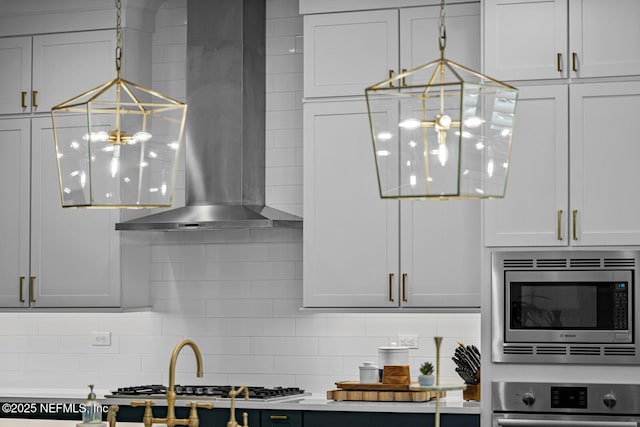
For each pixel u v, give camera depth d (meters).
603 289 5.44
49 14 6.67
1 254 6.70
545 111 5.53
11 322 7.10
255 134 6.51
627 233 5.42
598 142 5.47
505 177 3.24
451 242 5.88
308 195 6.11
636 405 5.38
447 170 3.13
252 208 6.38
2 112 6.75
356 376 6.42
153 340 6.82
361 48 6.09
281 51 6.66
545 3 5.56
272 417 5.78
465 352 5.86
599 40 5.49
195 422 3.95
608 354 5.42
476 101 3.16
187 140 6.41
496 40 5.61
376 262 5.98
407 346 6.34
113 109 3.69
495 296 5.55
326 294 6.05
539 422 5.41
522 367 5.52
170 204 3.81
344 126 6.08
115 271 6.50
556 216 5.49
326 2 6.13
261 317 6.62
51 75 6.67
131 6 6.62
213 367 6.69
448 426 5.55
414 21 6.02
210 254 6.75
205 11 6.44
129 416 6.05
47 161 6.64
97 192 3.68
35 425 4.65
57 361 6.99
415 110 3.18
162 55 6.90
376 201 6.00
